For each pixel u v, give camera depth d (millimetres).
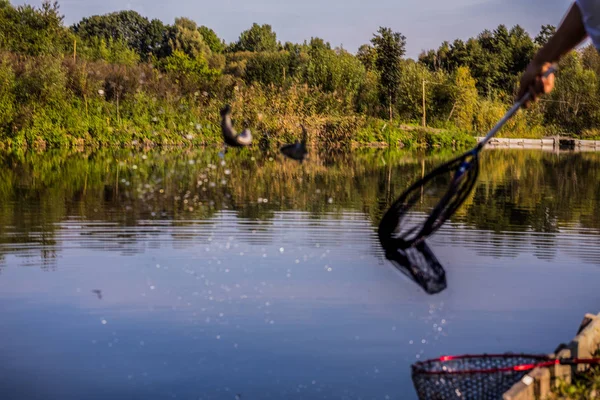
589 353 5148
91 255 9125
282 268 8641
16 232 10578
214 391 5133
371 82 49812
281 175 20016
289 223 11695
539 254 9750
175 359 5754
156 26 84125
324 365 5672
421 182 4484
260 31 96938
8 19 39312
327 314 6883
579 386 4660
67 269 8422
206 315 6797
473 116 52938
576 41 2863
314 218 12234
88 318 6672
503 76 71812
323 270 8531
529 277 8484
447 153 34844
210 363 5652
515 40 78500
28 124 29766
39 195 14555
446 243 10508
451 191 4312
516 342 6223
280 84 47906
